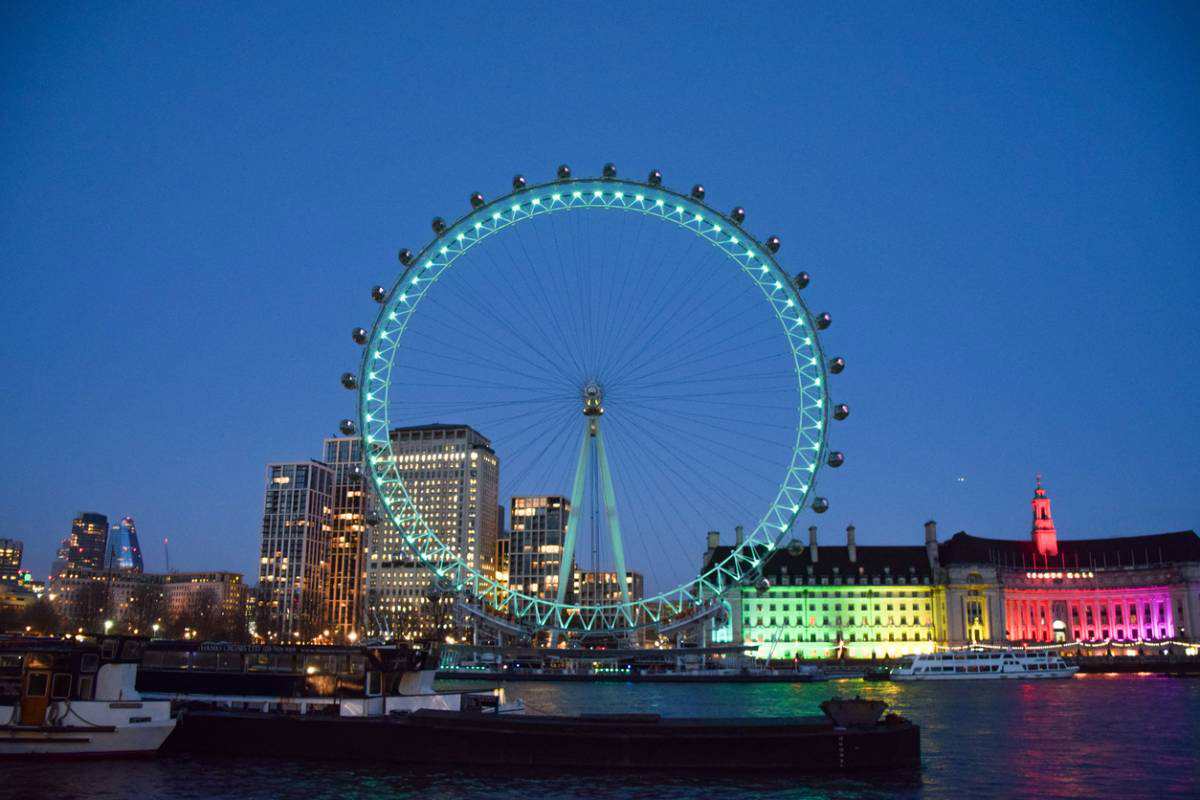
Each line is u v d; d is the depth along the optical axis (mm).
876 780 60719
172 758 66625
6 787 57000
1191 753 75438
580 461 139875
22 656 66250
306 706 71312
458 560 130875
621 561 139000
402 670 74000
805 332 123938
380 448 124688
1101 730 92938
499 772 62250
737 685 196625
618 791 56969
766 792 56844
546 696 152875
